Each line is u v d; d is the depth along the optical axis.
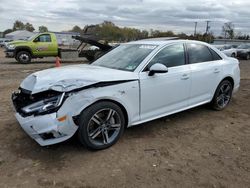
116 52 4.95
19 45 15.76
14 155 3.61
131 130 4.51
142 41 5.02
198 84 4.93
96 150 3.73
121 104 3.80
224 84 5.59
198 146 3.98
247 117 5.33
